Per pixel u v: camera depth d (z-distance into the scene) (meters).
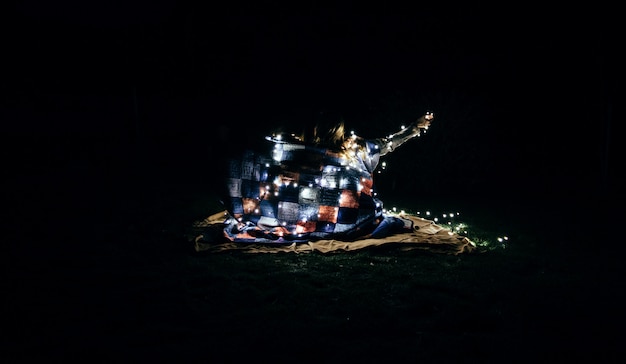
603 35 11.70
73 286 5.26
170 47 16.52
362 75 15.46
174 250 6.57
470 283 5.60
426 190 11.88
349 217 7.23
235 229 7.31
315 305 4.91
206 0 15.92
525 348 4.17
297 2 15.58
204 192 10.63
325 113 7.70
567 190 12.15
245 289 5.27
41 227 7.44
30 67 16.69
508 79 14.46
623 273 6.06
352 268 6.02
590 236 7.83
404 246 6.82
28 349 3.97
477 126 11.82
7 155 13.43
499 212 9.77
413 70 15.20
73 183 10.84
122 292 5.14
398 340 4.26
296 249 6.68
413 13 15.05
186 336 4.24
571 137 14.30
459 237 7.30
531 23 13.91
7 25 15.97
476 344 4.21
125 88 17.08
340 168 7.33
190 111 16.52
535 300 5.16
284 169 7.24
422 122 7.98
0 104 16.31
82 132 16.33
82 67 16.94
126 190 10.52
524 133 14.20
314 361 3.90
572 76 13.82
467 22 14.68
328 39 15.63
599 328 4.55
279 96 15.61
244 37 16.08
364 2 15.28
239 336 4.26
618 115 13.73
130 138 16.11
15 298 4.92
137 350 3.99
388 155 12.01
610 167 14.08
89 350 3.96
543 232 8.08
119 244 6.77
